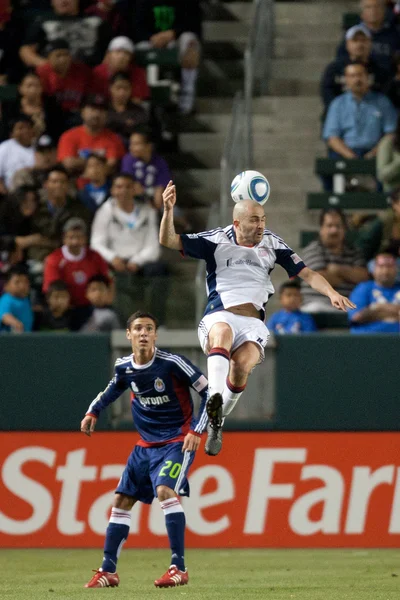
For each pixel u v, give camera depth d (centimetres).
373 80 4697
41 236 4128
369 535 3256
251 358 2255
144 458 2281
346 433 3291
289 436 3291
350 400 3300
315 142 4881
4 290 3741
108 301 3675
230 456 3284
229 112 5178
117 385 2320
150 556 3052
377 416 3294
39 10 5416
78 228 3825
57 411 3316
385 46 4925
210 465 3278
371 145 4522
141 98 4934
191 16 5325
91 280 3681
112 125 4716
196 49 5128
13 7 5412
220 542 3259
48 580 2442
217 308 2302
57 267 3809
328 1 5459
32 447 3306
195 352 3341
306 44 5322
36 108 4769
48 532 3281
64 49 4862
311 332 3488
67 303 3725
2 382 3325
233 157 4634
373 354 3303
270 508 3269
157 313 3644
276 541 3259
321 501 3272
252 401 3306
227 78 5328
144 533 3269
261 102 5053
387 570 2638
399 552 3130
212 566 2764
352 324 3628
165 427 2281
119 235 4047
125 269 3969
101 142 4556
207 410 2123
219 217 4347
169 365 2253
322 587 2244
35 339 3328
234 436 3294
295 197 4675
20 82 5234
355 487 3269
